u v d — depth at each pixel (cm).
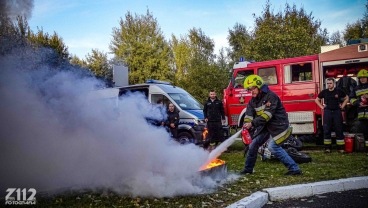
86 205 374
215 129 894
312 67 927
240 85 1023
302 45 1792
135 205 376
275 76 975
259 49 1838
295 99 941
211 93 904
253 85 541
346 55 889
